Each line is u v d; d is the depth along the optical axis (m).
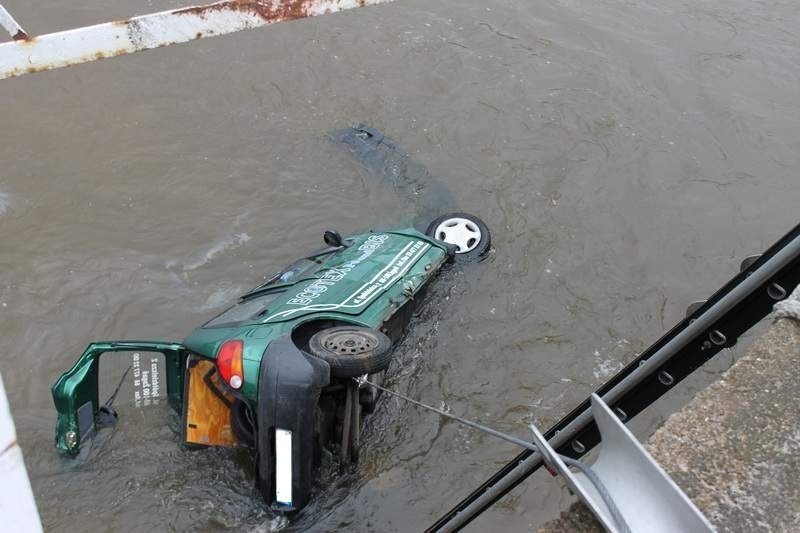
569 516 2.00
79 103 8.43
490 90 8.88
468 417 5.12
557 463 1.85
